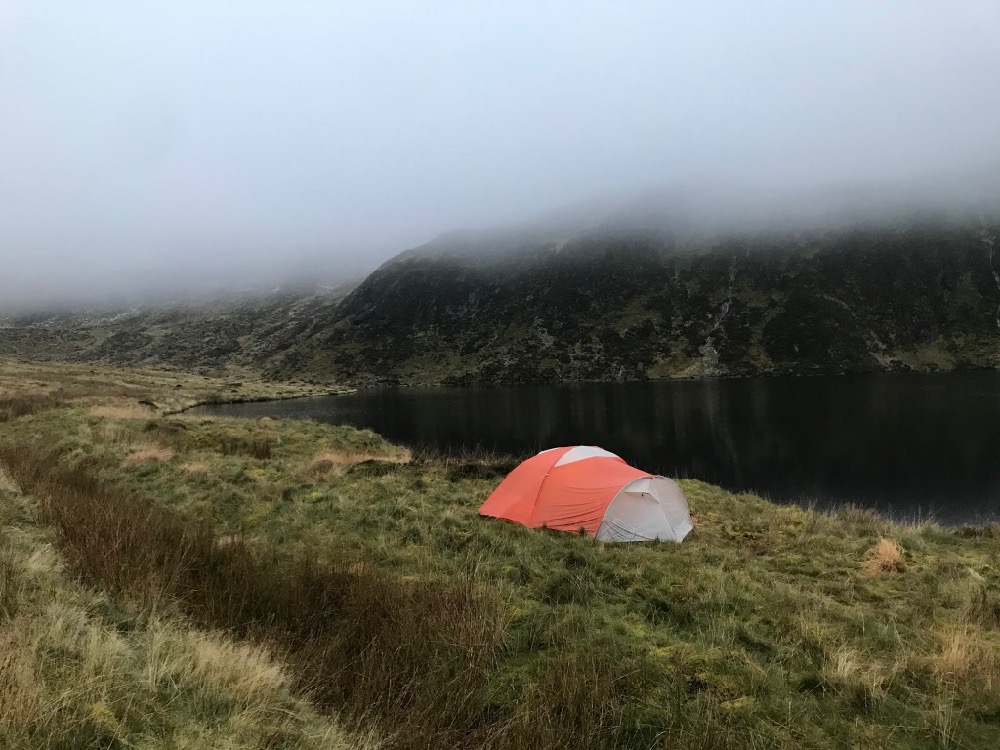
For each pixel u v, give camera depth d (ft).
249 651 15.83
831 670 18.94
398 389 364.17
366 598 21.70
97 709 11.25
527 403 234.79
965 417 136.98
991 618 24.64
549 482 40.27
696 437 131.85
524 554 31.91
